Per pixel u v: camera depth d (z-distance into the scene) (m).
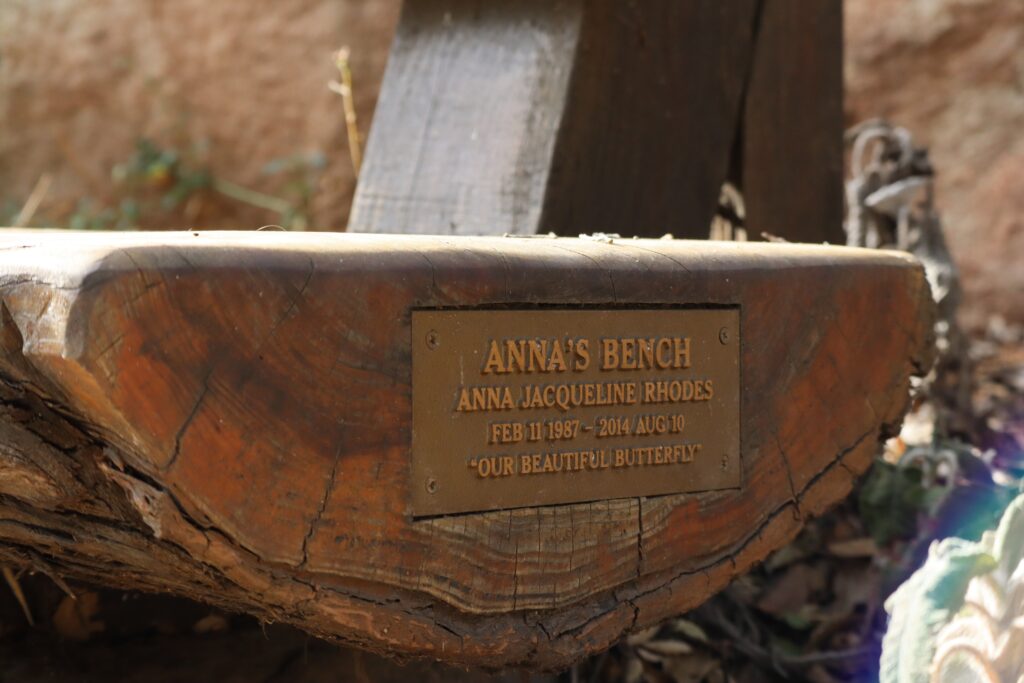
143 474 1.92
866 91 7.67
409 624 2.22
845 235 4.48
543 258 2.29
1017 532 2.38
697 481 2.52
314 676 2.92
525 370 2.28
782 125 4.08
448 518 2.21
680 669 3.40
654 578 2.52
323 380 2.05
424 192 3.61
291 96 8.12
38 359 1.86
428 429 2.18
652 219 3.69
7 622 3.01
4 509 2.18
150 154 8.22
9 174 8.30
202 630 3.14
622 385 2.40
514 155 3.45
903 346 2.82
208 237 2.10
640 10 3.58
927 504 3.83
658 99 3.66
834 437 2.73
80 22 8.33
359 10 8.03
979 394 5.60
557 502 2.35
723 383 2.54
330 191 8.05
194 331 1.91
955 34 7.52
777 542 2.67
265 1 8.16
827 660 3.48
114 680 2.86
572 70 3.43
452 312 2.19
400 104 3.75
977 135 7.48
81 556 2.26
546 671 2.46
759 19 3.97
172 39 8.27
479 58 3.63
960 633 2.38
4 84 8.32
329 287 2.04
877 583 3.67
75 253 1.86
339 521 2.10
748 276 2.56
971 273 7.42
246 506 1.99
